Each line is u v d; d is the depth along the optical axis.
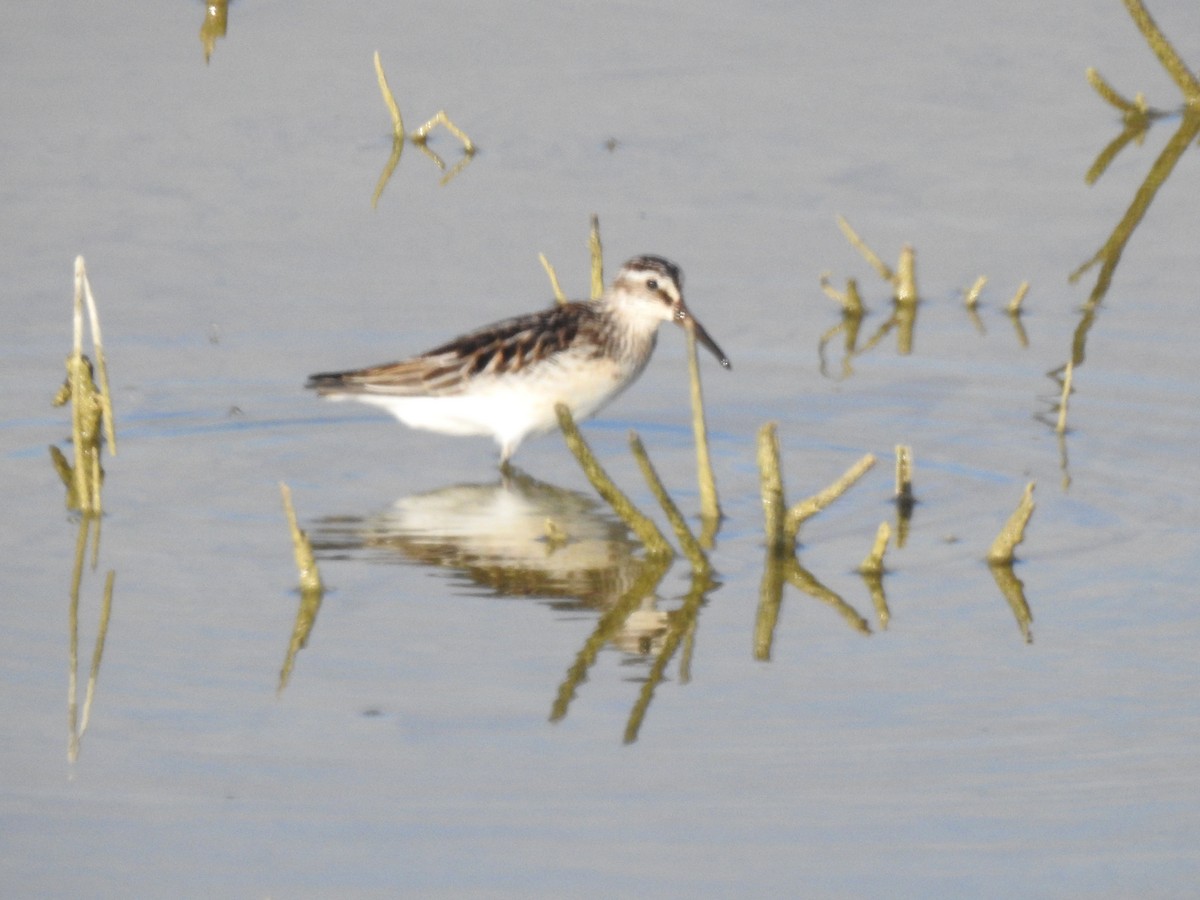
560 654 12.53
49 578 13.58
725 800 10.66
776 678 12.19
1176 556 13.98
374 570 13.90
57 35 25.14
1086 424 16.67
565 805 10.62
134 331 18.25
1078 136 22.72
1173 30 25.33
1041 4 26.80
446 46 25.17
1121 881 9.92
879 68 24.59
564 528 14.81
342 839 10.27
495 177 21.62
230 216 20.56
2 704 11.68
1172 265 19.75
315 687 11.98
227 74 24.14
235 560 14.02
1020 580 13.65
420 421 16.25
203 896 9.76
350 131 22.69
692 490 15.59
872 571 13.79
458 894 9.77
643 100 23.64
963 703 11.81
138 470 15.83
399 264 19.58
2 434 16.36
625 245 19.89
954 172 21.81
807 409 17.22
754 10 26.58
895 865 10.05
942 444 16.38
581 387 16.41
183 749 11.20
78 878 9.93
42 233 20.00
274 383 17.52
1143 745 11.27
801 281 19.55
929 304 19.22
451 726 11.51
